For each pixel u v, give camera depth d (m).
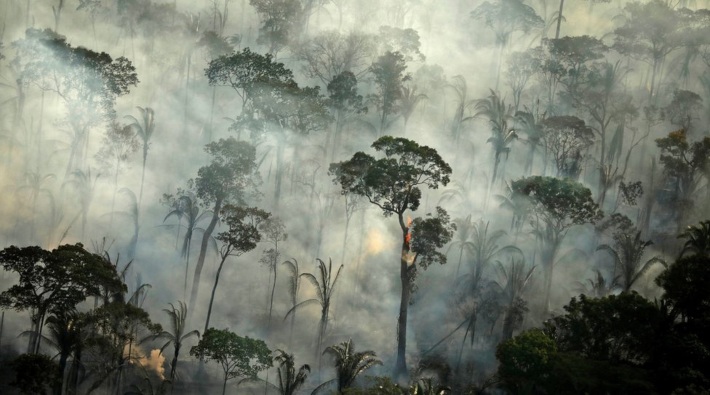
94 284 62.12
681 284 62.53
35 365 55.31
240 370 63.28
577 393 58.19
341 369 62.91
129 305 61.84
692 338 59.44
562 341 65.38
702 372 58.56
